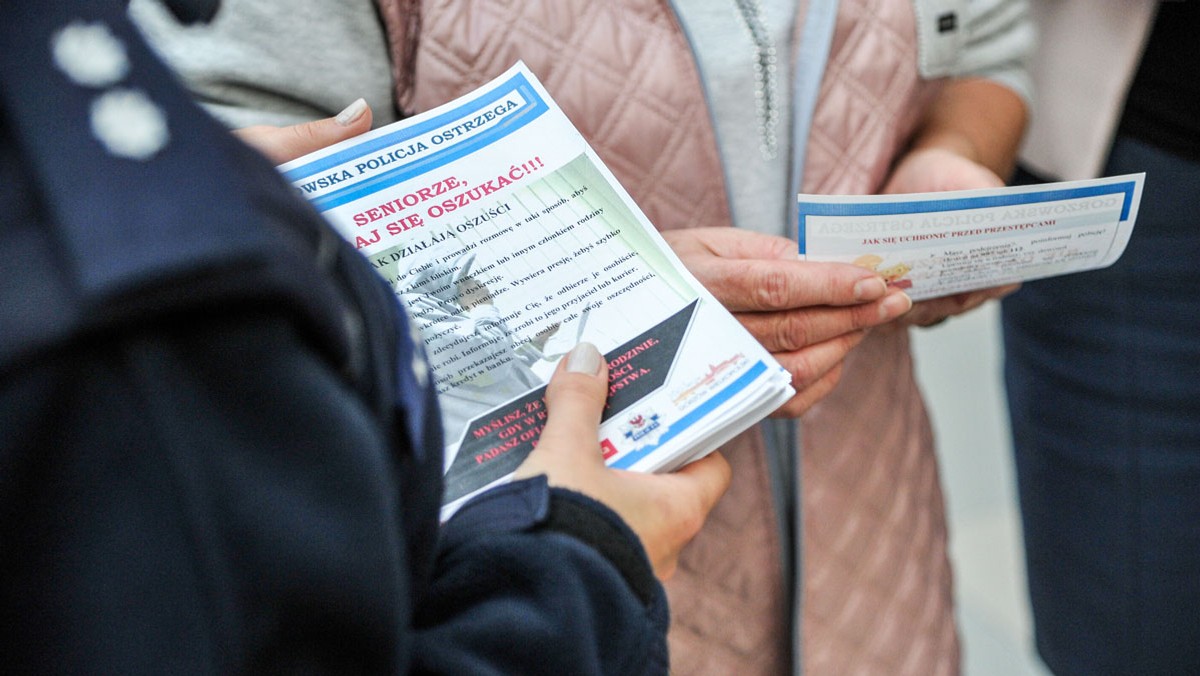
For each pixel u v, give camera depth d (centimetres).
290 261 26
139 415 25
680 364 60
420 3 72
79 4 26
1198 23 104
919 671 94
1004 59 96
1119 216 70
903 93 82
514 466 57
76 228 23
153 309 24
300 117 71
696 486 57
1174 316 118
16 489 24
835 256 68
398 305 35
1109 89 113
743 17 77
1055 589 145
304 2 67
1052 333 131
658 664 45
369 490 28
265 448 26
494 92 67
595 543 44
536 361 60
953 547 185
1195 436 122
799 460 83
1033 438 141
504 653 40
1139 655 136
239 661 26
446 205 64
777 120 80
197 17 38
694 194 78
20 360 23
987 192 65
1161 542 129
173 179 24
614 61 74
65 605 25
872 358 90
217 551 26
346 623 28
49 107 25
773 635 86
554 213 65
